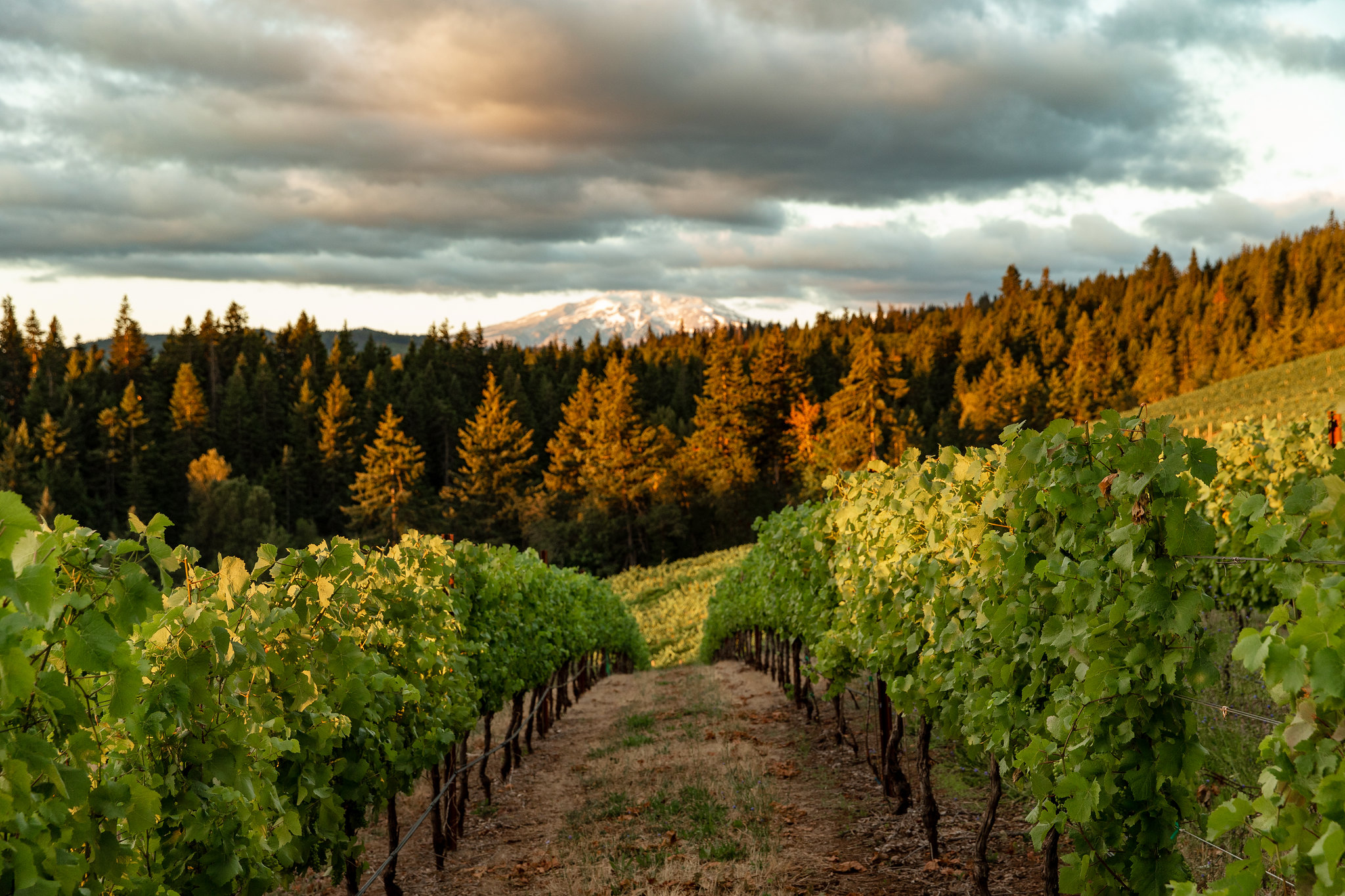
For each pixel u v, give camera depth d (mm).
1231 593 8266
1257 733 6012
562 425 84438
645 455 71812
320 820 4645
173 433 81000
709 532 71375
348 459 83250
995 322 139375
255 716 3797
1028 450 3869
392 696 5672
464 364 114312
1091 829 3545
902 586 6469
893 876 5555
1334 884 1869
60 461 70938
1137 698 3396
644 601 41906
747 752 9539
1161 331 126188
